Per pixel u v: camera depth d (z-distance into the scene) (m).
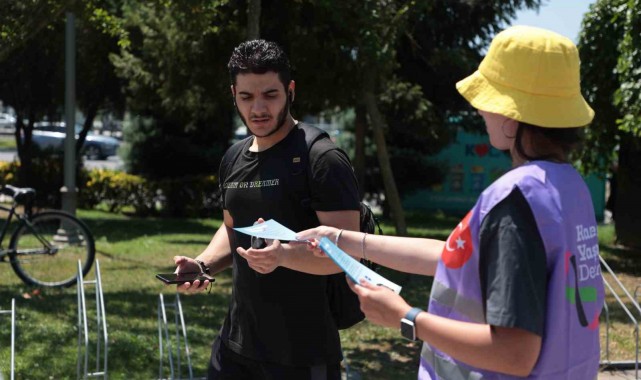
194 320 6.54
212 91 11.23
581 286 1.81
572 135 1.89
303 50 9.93
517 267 1.70
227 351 2.90
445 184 18.31
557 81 1.84
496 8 13.09
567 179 1.83
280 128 2.75
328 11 8.47
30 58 14.02
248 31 6.96
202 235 13.19
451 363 1.91
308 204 2.69
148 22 10.95
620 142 10.82
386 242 2.40
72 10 7.48
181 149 17.83
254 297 2.76
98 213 16.84
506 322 1.67
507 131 1.90
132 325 6.23
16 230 7.83
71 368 5.11
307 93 10.62
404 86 12.66
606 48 9.98
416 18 9.77
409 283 8.66
